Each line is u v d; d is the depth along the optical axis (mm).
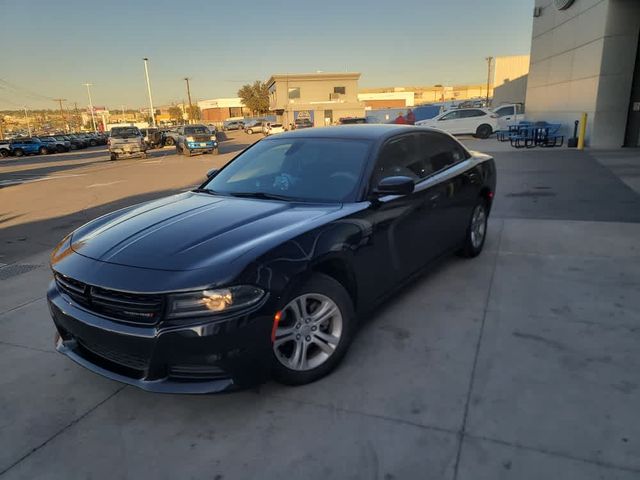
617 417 2559
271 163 4039
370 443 2471
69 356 2938
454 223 4586
